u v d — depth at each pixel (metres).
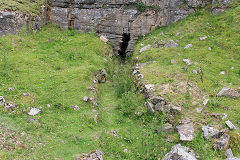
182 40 11.22
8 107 6.17
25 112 6.25
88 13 14.09
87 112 6.85
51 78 8.43
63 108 6.82
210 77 8.13
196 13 12.57
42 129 5.75
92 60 10.72
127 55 13.23
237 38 10.10
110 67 10.88
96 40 13.11
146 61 10.51
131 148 5.56
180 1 13.01
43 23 13.68
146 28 13.46
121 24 13.68
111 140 5.74
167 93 7.09
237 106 6.41
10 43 10.62
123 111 7.16
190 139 5.43
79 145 5.39
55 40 12.50
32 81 8.02
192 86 7.53
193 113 6.29
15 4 11.92
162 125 5.88
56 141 5.41
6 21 11.16
